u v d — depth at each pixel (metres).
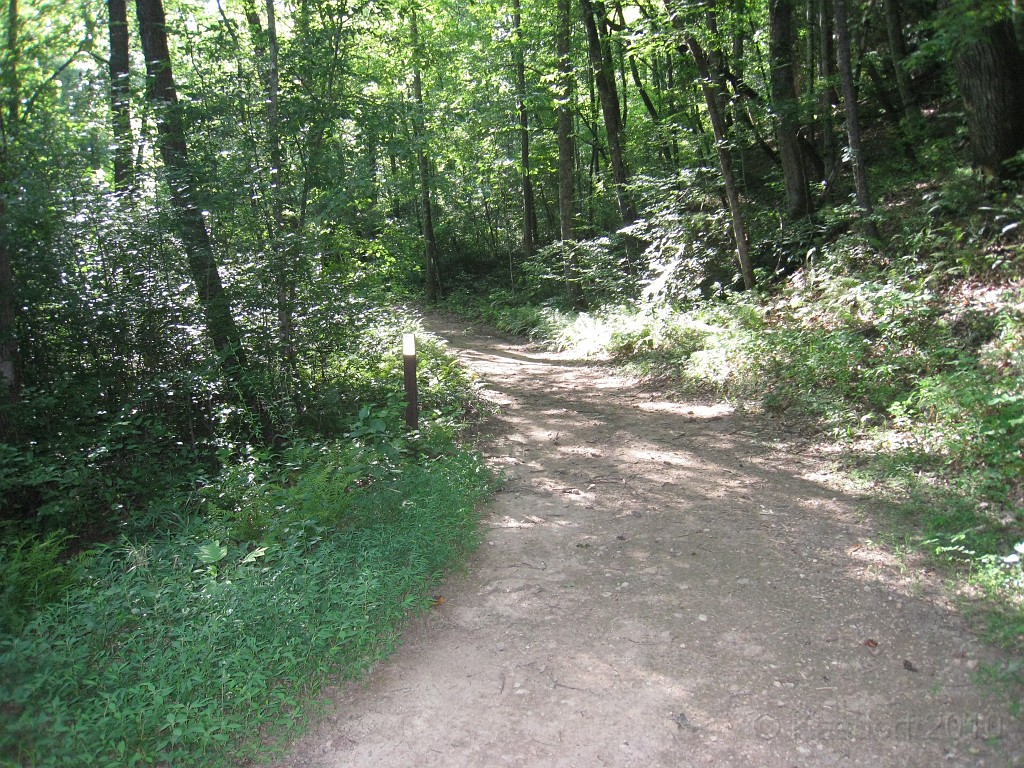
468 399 10.01
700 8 10.84
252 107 7.50
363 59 9.07
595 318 15.22
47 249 6.26
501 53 20.44
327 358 8.03
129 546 5.19
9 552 5.05
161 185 6.86
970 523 4.89
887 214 10.70
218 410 7.30
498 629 4.26
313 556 4.80
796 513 5.63
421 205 24.80
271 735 3.35
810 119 12.85
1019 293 7.46
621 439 8.19
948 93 13.66
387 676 3.83
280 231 7.39
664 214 13.58
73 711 3.32
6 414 5.77
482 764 3.16
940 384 6.35
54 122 6.17
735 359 9.45
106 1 8.37
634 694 3.58
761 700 3.47
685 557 5.06
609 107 15.66
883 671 3.60
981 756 2.98
